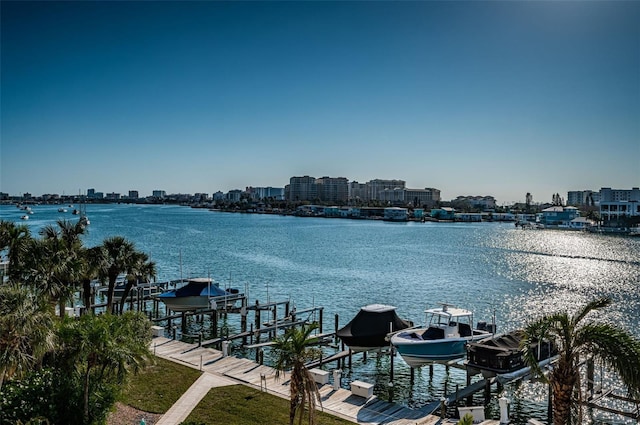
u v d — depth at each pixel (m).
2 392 21.22
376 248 134.88
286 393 28.50
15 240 33.03
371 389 28.36
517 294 71.50
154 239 148.12
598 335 15.86
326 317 57.75
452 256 118.62
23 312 19.59
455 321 39.34
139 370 24.45
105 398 22.62
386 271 92.56
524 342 17.14
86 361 21.91
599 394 30.97
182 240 146.62
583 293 72.38
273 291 72.06
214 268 93.38
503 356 31.14
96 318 22.86
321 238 165.38
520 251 132.75
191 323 54.28
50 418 20.95
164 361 33.38
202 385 29.20
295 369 20.36
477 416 25.89
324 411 26.34
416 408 30.39
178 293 51.53
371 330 39.47
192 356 35.28
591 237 188.38
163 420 24.23
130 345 23.03
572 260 113.06
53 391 21.58
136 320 26.72
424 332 38.34
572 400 17.69
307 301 65.69
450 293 71.94
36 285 30.67
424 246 143.88
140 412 25.03
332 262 104.31
